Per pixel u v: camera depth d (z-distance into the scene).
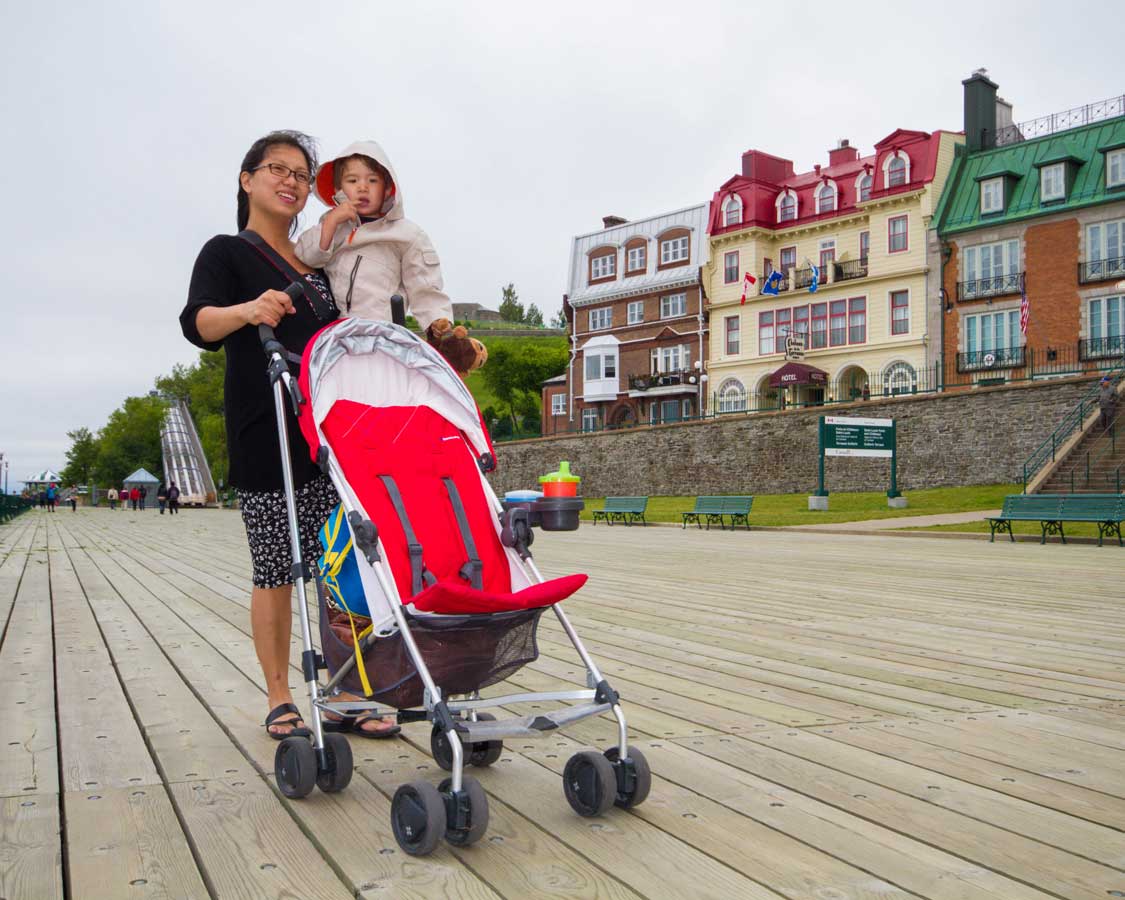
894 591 8.83
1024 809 2.75
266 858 2.36
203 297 3.26
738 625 6.62
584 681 4.62
